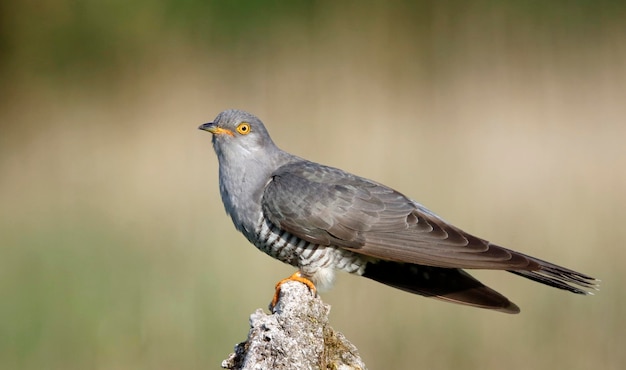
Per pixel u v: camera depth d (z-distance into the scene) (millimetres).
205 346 10094
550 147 14758
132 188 14164
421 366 9734
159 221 12508
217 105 17750
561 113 16500
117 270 11133
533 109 16750
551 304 10102
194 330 10172
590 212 11953
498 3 20781
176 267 11156
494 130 15695
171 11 21094
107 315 10539
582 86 17812
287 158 7402
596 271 10602
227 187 7234
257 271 10938
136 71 20484
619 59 18938
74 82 20844
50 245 12000
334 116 16312
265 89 18047
